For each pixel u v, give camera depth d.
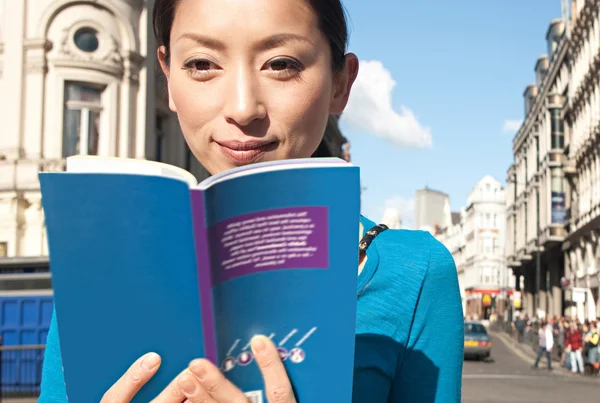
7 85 20.25
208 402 1.02
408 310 1.39
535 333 39.28
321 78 1.36
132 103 21.33
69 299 1.04
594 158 39.22
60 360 1.35
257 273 1.04
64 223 1.04
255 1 1.29
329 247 1.05
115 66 20.84
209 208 1.03
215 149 1.34
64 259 1.04
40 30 20.25
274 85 1.32
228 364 1.05
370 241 1.46
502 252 103.62
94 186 1.04
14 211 19.95
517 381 22.59
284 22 1.30
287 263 1.05
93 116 20.73
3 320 13.56
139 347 1.05
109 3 20.80
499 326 66.50
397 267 1.41
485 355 32.59
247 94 1.29
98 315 1.04
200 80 1.33
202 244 1.03
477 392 18.67
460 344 1.43
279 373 1.03
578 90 42.28
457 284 1.46
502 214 104.19
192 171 25.05
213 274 1.03
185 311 1.04
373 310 1.37
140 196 1.04
